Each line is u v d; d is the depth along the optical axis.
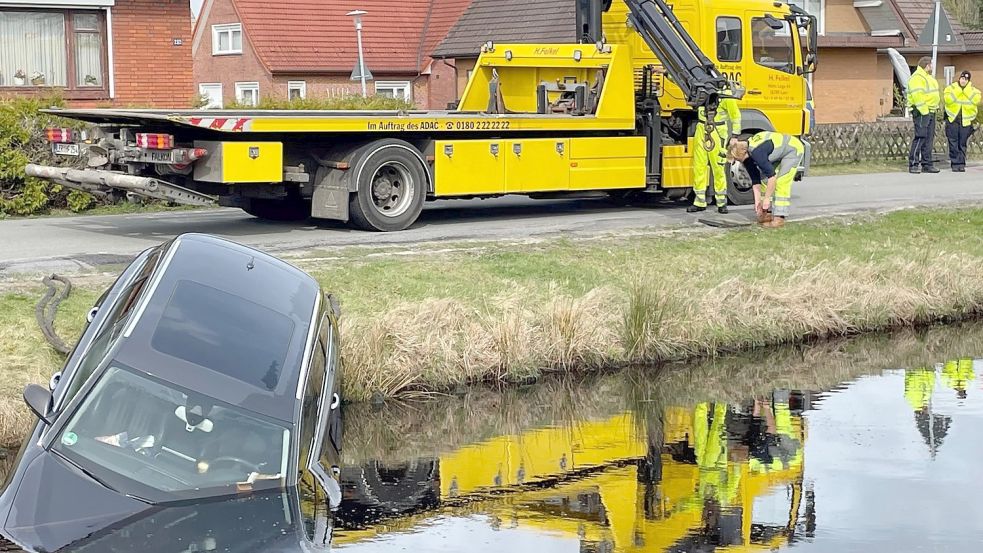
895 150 25.56
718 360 10.88
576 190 15.38
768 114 16.84
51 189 15.48
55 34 20.14
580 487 7.24
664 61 15.71
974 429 8.58
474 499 6.98
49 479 5.52
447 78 36.19
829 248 13.98
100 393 5.87
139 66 20.86
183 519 5.47
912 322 12.37
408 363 9.59
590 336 10.40
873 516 6.71
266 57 35.78
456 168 14.39
